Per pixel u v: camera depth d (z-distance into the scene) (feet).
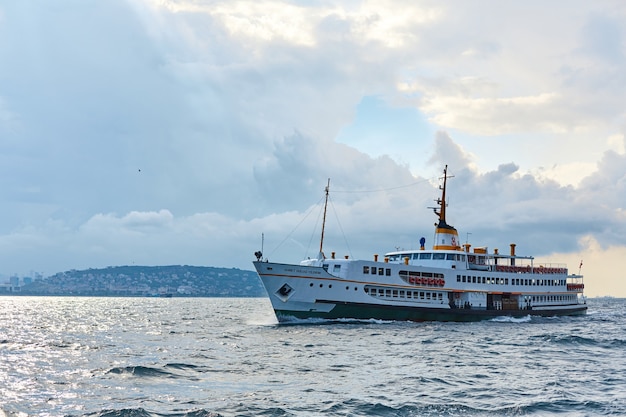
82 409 113.91
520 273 324.39
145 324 345.72
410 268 275.80
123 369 153.17
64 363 170.81
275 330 248.11
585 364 169.37
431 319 284.41
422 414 109.70
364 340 219.61
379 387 132.77
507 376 147.95
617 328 300.81
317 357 177.88
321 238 279.28
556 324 316.19
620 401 119.85
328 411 110.63
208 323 345.10
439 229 314.96
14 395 126.00
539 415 109.81
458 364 166.50
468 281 295.89
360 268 263.29
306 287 254.27
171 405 115.85
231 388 131.85
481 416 108.78
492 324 295.28
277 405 115.14
